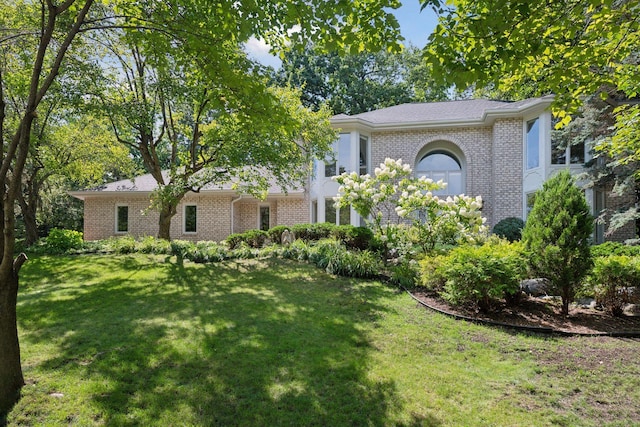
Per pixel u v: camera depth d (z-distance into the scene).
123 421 3.07
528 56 3.92
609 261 5.94
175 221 17.75
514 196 14.18
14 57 9.16
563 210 5.81
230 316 5.80
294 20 3.81
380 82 33.31
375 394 3.55
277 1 3.79
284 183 12.85
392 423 3.11
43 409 3.22
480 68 3.48
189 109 12.23
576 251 5.66
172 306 6.37
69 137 14.46
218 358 4.27
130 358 4.23
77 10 5.54
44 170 15.47
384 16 3.77
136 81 11.66
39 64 3.50
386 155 16.12
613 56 4.14
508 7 3.11
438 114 16.42
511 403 3.45
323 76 30.80
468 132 15.41
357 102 30.70
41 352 4.40
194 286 7.82
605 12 3.51
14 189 3.39
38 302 6.67
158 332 5.07
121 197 18.22
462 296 5.98
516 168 14.22
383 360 4.32
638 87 4.97
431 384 3.77
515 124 14.30
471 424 3.11
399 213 8.70
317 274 8.82
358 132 15.66
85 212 18.31
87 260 10.62
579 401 3.49
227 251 10.91
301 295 7.14
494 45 3.54
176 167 12.25
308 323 5.52
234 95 4.38
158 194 11.57
